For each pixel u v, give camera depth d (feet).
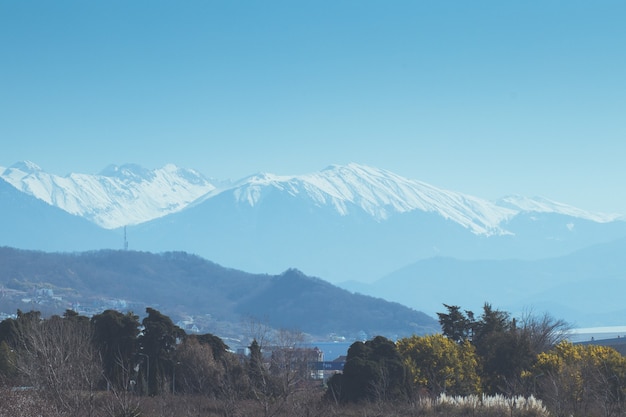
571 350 471.62
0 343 422.00
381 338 471.62
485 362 515.91
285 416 285.23
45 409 248.73
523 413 334.03
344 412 364.99
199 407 295.69
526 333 547.49
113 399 260.62
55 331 355.77
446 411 347.97
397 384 436.35
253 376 367.45
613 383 393.91
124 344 497.87
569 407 346.74
